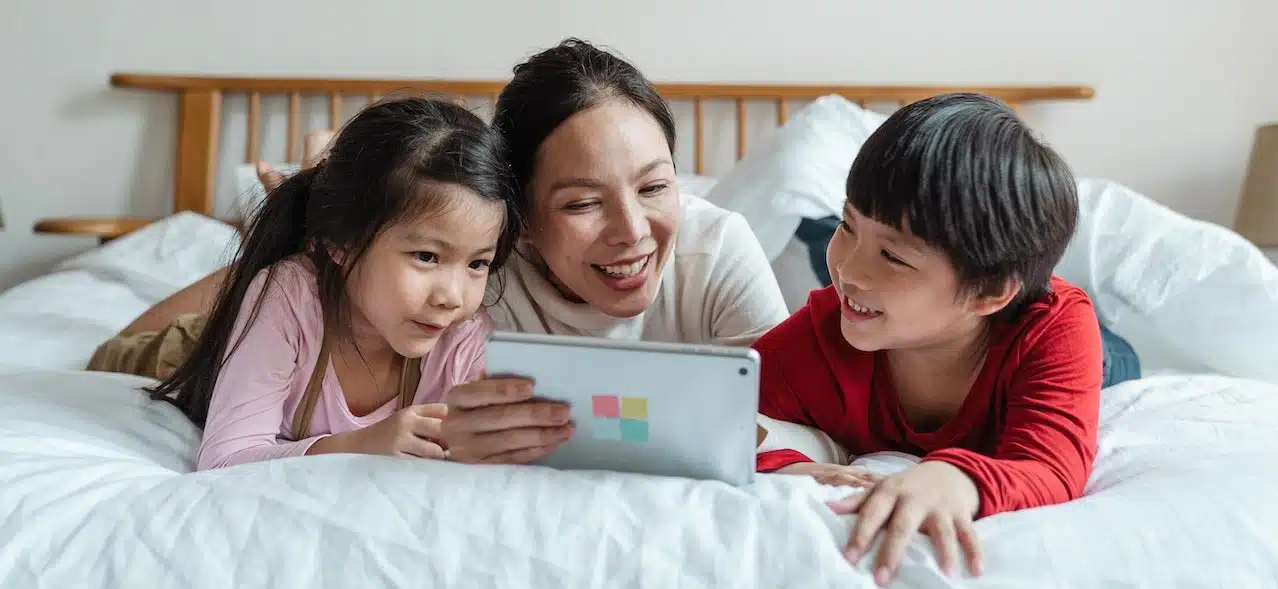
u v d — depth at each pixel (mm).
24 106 2230
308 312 879
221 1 2213
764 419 865
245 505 627
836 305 878
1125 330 1376
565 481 639
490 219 807
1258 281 1296
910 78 2318
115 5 2205
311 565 596
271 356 860
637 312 946
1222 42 2330
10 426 787
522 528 600
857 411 878
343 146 833
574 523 601
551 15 2271
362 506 622
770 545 586
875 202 695
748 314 1024
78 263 1814
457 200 782
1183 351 1349
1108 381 1062
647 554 583
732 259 1037
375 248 793
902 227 689
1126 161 2369
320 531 608
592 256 881
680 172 2324
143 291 1681
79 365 1286
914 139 688
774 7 2287
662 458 667
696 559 581
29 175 2254
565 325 1010
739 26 2291
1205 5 2318
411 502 622
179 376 963
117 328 1457
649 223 880
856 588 565
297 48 2240
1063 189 728
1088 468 723
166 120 2244
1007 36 2318
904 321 737
